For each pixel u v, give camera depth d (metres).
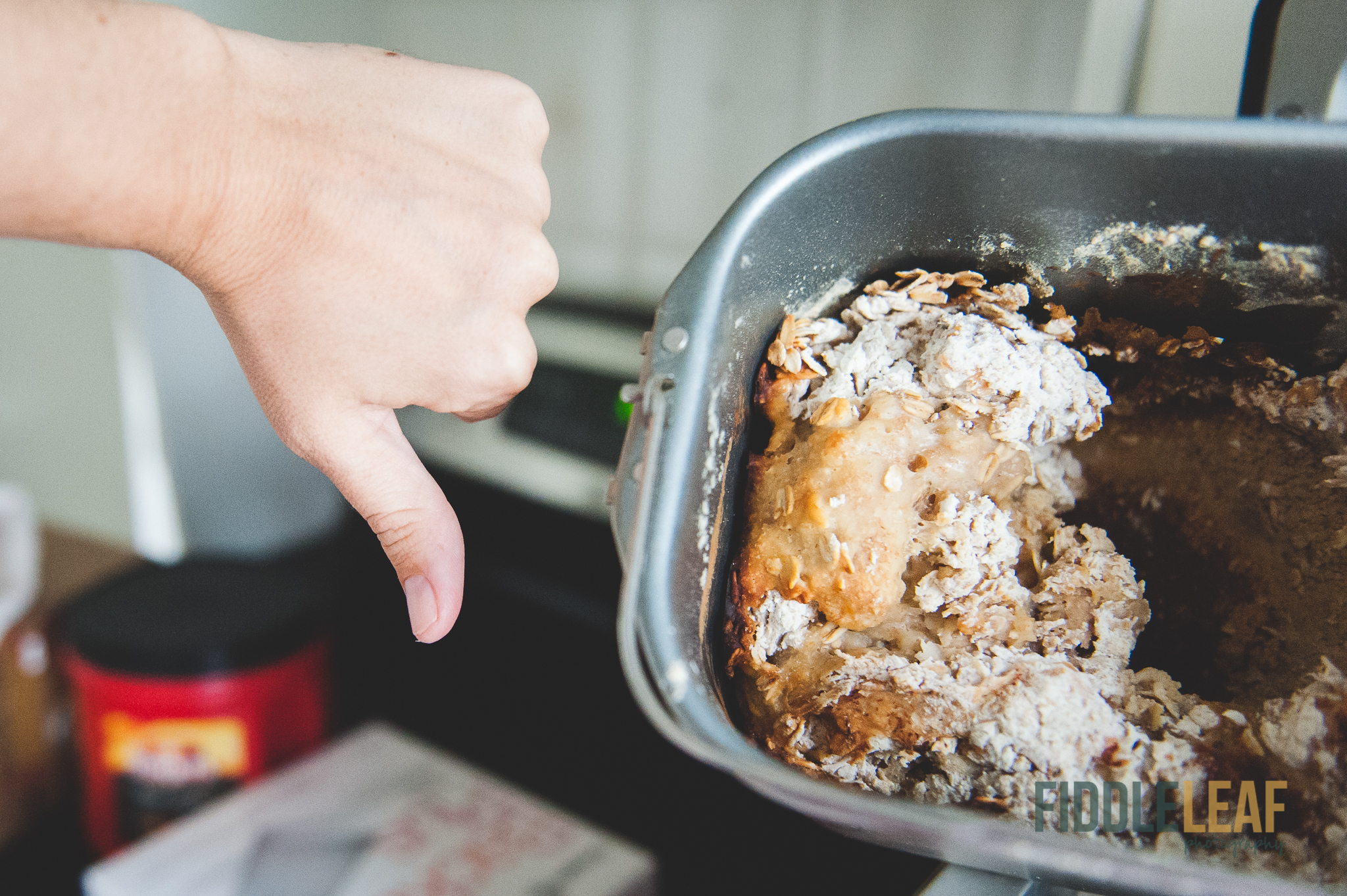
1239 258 0.36
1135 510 0.40
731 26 0.63
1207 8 0.41
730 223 0.34
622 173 0.70
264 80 0.34
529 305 0.36
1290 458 0.38
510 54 0.71
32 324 0.82
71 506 0.88
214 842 0.58
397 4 0.75
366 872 0.57
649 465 0.31
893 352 0.38
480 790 0.63
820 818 0.30
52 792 0.69
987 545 0.37
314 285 0.34
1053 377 0.38
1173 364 0.39
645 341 0.34
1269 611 0.38
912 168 0.36
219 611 0.66
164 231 0.33
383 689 0.75
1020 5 0.55
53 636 0.67
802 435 0.38
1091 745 0.34
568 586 0.68
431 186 0.35
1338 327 0.37
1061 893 0.36
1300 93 0.38
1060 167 0.35
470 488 0.70
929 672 0.36
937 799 0.35
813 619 0.37
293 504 0.77
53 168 0.32
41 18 0.31
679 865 0.63
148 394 0.79
